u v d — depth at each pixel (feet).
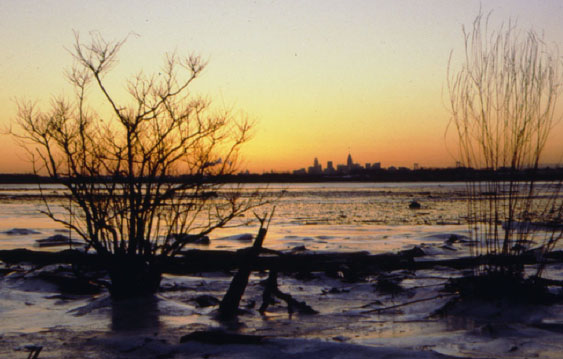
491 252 27.66
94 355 19.27
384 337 20.95
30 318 25.94
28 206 153.07
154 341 20.40
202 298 29.78
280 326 23.44
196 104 31.35
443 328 22.22
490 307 25.12
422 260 43.21
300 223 90.79
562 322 22.34
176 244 31.07
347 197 242.58
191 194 33.35
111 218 30.35
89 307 27.89
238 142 32.14
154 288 30.48
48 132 30.04
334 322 24.25
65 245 55.62
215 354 18.61
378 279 35.27
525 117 26.27
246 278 26.43
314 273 38.70
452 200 199.93
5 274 37.73
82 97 30.50
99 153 30.53
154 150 31.12
